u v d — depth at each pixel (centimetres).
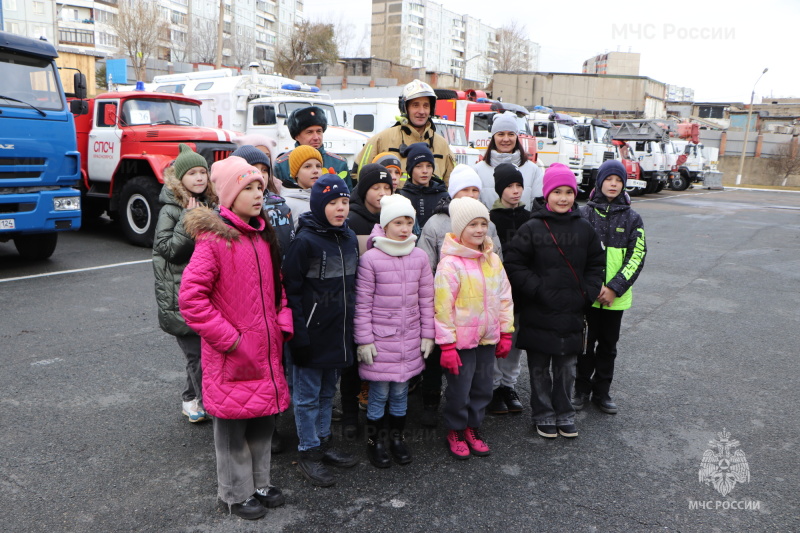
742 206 1886
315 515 249
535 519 248
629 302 349
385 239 282
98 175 863
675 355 456
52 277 637
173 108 888
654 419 348
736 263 843
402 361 286
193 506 253
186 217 233
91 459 287
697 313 575
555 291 308
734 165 3906
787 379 410
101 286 605
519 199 351
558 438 324
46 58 652
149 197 783
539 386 323
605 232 354
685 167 2666
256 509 245
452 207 297
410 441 318
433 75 4128
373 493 267
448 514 251
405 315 285
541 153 1792
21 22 4916
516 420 348
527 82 4622
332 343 269
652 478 283
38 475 271
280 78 1212
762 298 638
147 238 802
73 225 671
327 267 265
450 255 293
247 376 235
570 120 2016
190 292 222
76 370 392
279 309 258
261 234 247
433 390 327
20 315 502
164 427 322
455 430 301
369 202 317
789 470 292
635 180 2111
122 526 237
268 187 322
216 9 6050
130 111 841
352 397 310
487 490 271
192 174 299
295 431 325
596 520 249
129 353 426
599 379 358
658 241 1043
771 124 4803
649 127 2339
